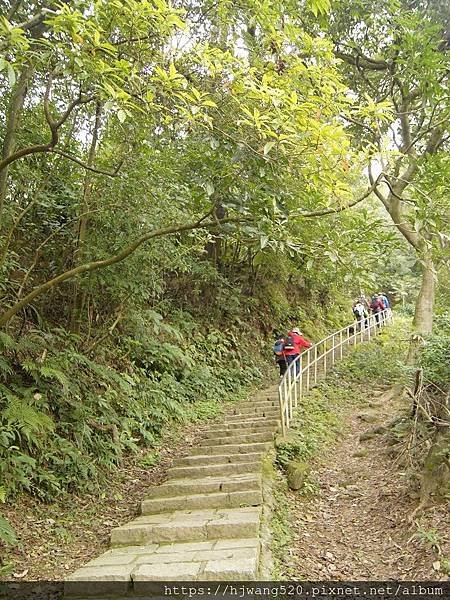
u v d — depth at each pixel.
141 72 4.43
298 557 4.44
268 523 4.83
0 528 3.92
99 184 6.65
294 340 10.54
